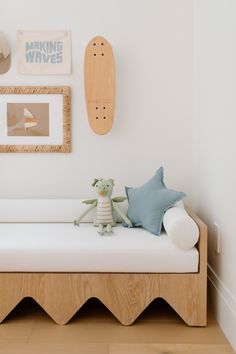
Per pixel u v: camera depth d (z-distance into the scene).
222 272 2.06
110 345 1.82
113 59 2.61
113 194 2.73
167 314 2.17
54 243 2.02
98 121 2.62
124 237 2.12
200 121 2.54
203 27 2.44
